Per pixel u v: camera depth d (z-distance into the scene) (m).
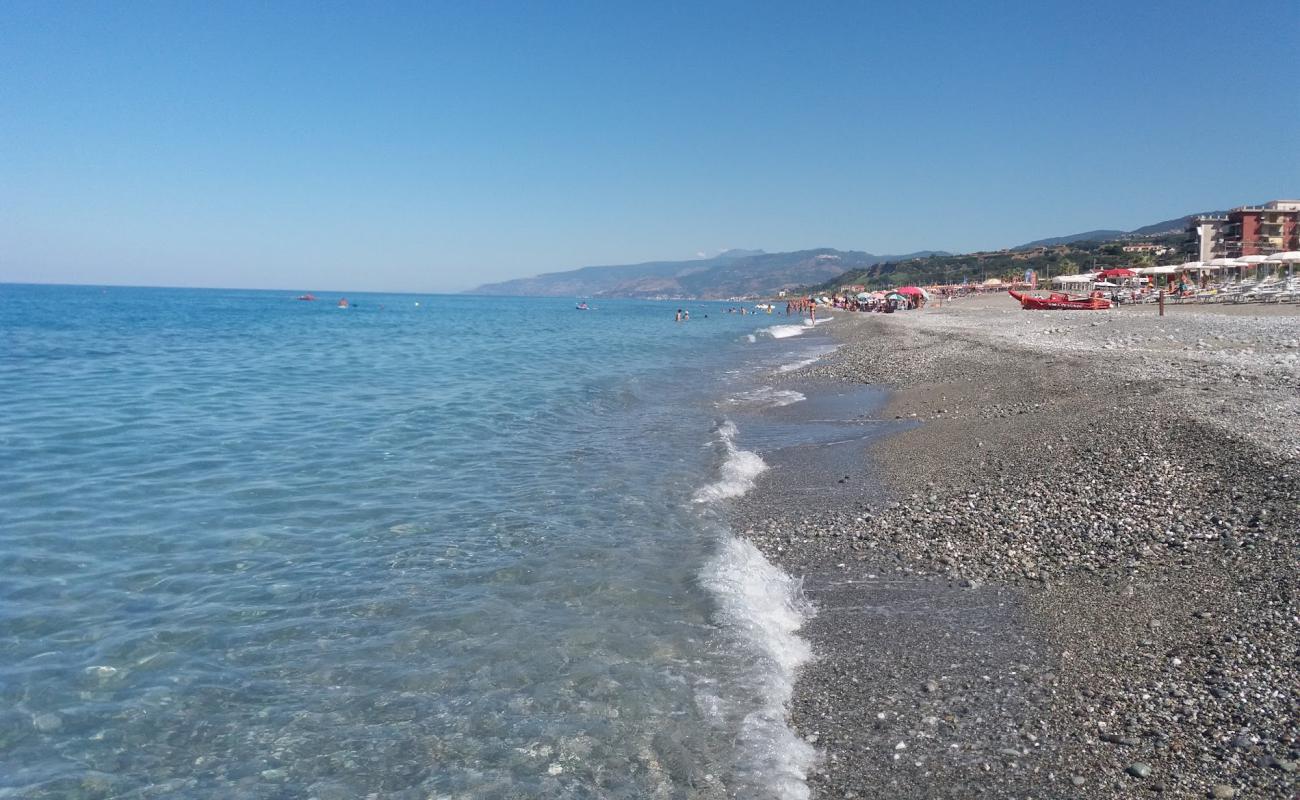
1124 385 15.90
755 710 5.54
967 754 4.88
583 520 9.99
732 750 5.06
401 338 48.78
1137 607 6.67
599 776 4.81
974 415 15.91
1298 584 6.40
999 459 11.98
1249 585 6.63
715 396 22.12
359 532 9.46
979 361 24.11
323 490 11.34
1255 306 44.28
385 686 5.88
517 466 13.04
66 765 4.93
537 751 5.07
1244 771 4.36
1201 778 4.37
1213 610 6.34
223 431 15.70
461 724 5.39
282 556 8.62
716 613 7.13
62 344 38.19
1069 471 10.73
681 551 8.80
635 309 151.12
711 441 15.29
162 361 30.80
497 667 6.14
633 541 9.15
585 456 13.88
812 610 7.30
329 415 17.88
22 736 5.21
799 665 6.22
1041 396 16.64
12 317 63.41
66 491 11.04
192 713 5.52
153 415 17.52
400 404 19.70
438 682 5.93
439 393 21.94
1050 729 5.05
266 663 6.23
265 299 163.50
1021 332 34.72
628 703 5.62
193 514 10.09
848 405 19.62
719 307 169.38
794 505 10.74
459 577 8.01
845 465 12.97
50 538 9.08
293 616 7.08
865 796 4.56
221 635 6.71
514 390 22.86
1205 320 33.56
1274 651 5.54
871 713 5.45
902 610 7.18
